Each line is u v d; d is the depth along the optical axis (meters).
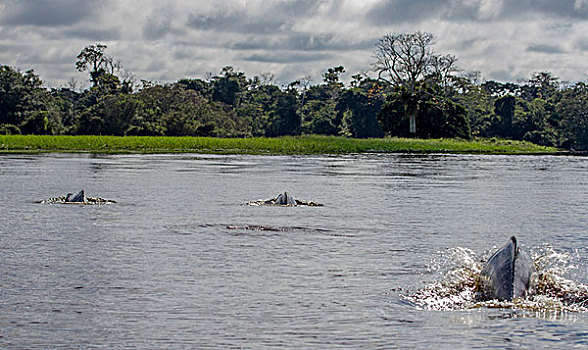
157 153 75.81
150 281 13.05
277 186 33.47
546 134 157.38
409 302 11.77
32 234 18.22
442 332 10.19
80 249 16.09
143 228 19.41
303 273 13.80
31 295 12.01
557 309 11.30
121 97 140.12
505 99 160.50
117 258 15.10
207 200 26.80
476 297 12.05
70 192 29.25
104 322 10.56
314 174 42.72
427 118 117.69
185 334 10.05
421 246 16.88
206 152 78.62
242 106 188.50
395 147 92.62
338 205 25.56
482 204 26.31
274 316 10.91
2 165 49.44
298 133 174.62
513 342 9.78
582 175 45.59
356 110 168.75
